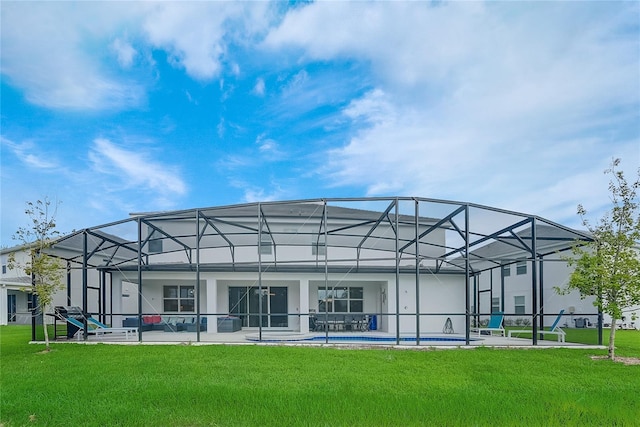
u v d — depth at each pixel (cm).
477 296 1797
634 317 1017
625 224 1027
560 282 2156
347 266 1686
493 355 1023
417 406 577
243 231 1600
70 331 1449
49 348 1155
